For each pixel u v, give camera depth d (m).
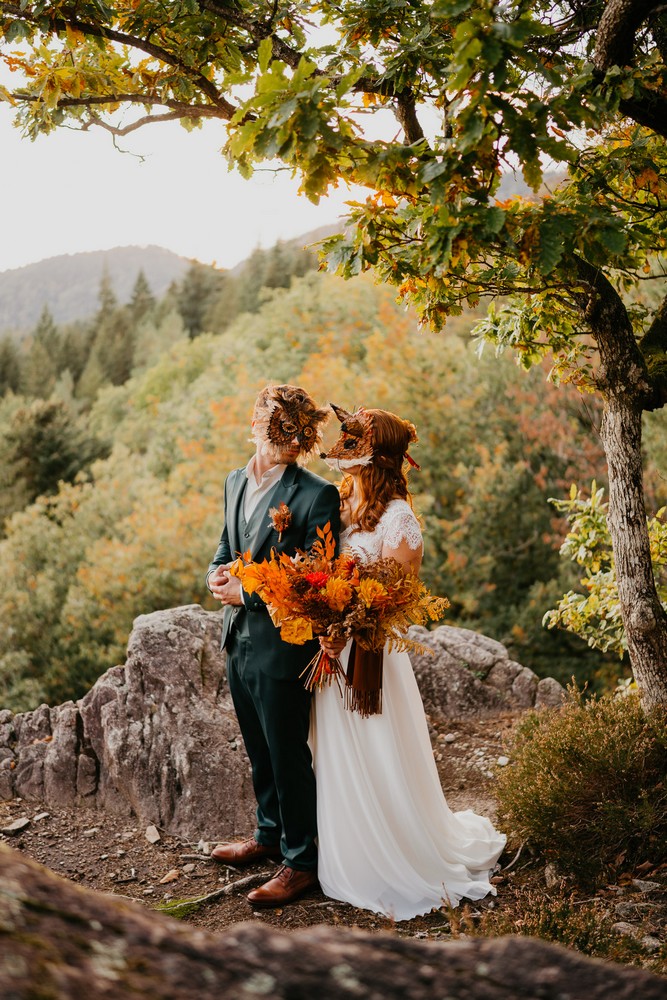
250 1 3.67
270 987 0.71
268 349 19.83
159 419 22.14
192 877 3.45
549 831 3.24
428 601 3.00
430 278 3.05
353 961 0.76
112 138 3.90
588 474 14.24
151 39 3.87
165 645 4.45
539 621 13.84
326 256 3.03
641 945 2.44
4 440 25.53
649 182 3.14
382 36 3.40
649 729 3.46
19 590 18.02
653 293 8.86
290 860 3.17
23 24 3.51
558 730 3.63
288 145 2.56
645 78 2.97
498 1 2.59
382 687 3.16
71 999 0.60
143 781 4.01
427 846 3.11
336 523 3.18
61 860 3.64
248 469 3.35
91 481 25.81
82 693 16.61
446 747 4.67
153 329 58.34
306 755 3.20
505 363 14.96
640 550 3.65
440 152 2.54
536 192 2.46
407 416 15.25
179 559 15.87
